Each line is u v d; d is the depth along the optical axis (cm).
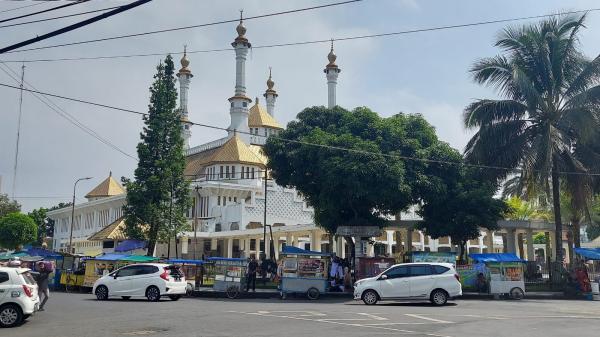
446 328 1366
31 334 1285
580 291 2683
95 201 6981
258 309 1914
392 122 3114
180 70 8300
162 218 3734
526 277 3497
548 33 2941
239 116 7488
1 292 1463
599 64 2805
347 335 1227
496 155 3039
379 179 2692
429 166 3092
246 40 7612
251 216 5488
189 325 1423
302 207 5894
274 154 3180
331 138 2870
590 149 2988
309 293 2520
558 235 2953
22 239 6444
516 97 3014
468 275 2803
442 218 3191
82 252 6675
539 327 1398
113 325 1437
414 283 2172
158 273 2397
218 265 2705
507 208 3244
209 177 6325
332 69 7925
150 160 3809
